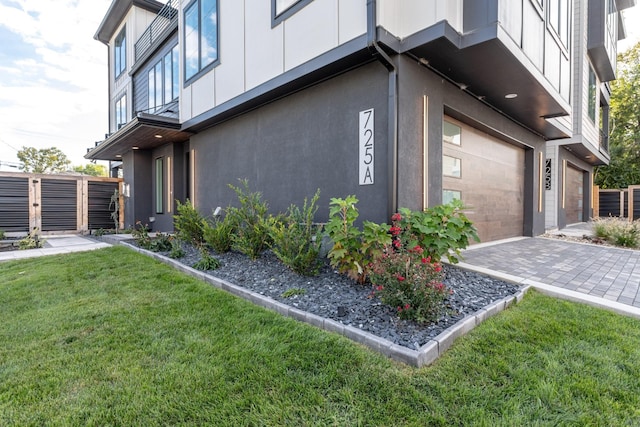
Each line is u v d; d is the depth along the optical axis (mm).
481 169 6418
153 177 10078
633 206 13344
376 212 4254
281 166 5762
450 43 3865
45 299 3459
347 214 3646
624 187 16828
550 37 5551
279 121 5797
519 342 2395
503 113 6480
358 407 1746
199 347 2363
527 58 4539
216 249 5410
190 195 8383
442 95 4812
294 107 5492
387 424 1631
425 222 3521
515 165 7734
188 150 8805
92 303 3309
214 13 6754
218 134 7355
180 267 4723
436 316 2570
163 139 8750
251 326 2715
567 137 8539
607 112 13742
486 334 2510
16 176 8727
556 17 5910
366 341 2383
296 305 3133
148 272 4469
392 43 3986
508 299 3145
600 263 4836
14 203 8711
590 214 13734
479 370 2059
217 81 6691
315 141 5129
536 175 8219
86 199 9859
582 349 2291
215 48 6750
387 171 4098
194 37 7449
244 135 6609
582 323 2703
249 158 6477
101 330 2678
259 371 2061
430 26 3814
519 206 7965
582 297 3236
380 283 2814
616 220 7809
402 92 4109
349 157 4625
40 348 2387
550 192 9516
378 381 1956
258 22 5629
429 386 1910
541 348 2309
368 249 3484
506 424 1617
